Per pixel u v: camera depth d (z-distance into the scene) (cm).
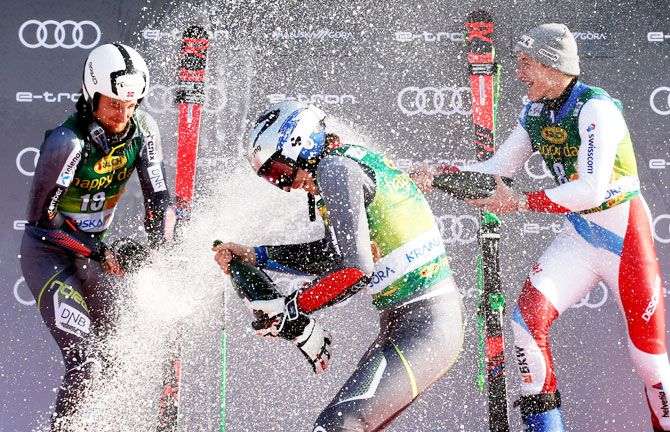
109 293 943
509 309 1123
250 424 1101
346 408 681
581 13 1153
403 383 694
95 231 926
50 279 876
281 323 720
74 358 855
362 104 1141
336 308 1119
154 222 923
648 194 1138
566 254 940
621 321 1124
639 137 1145
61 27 1120
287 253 804
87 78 834
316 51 1141
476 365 1113
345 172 704
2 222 1095
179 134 1036
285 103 760
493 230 998
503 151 994
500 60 1152
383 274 738
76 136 848
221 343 1046
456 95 1144
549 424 890
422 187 902
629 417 1119
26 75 1113
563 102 913
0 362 1080
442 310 733
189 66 1050
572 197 865
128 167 909
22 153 1106
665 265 1127
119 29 1128
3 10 1114
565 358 1119
